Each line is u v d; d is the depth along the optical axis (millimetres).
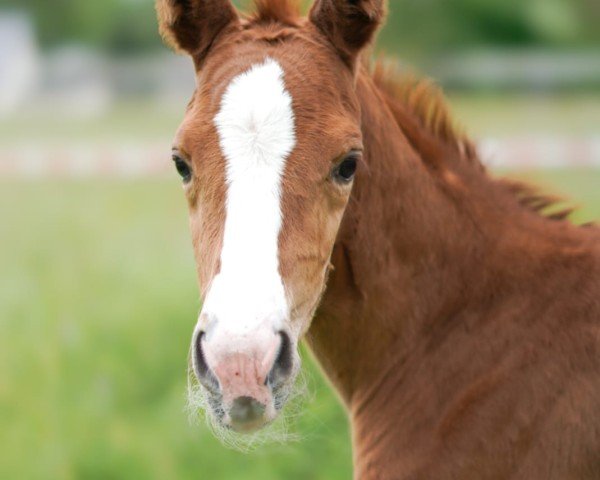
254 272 4797
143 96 61000
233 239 4879
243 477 9172
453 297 5879
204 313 4789
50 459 9531
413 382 5871
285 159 5035
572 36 58156
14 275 14688
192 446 9586
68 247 16828
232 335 4641
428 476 5668
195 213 5246
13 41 78562
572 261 5816
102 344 11352
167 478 9383
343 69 5520
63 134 38344
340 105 5316
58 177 26891
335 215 5230
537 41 57906
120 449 9602
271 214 4934
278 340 4742
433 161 6027
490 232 5941
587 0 58375
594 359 5484
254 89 5168
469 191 6020
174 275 13406
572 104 39625
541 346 5625
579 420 5391
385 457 5844
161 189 24344
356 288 5859
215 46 5562
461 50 56688
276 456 9078
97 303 12547
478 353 5754
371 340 5965
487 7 57000
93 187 25062
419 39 55719
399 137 5910
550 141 23578
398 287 5875
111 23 76312
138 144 31516
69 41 82062
